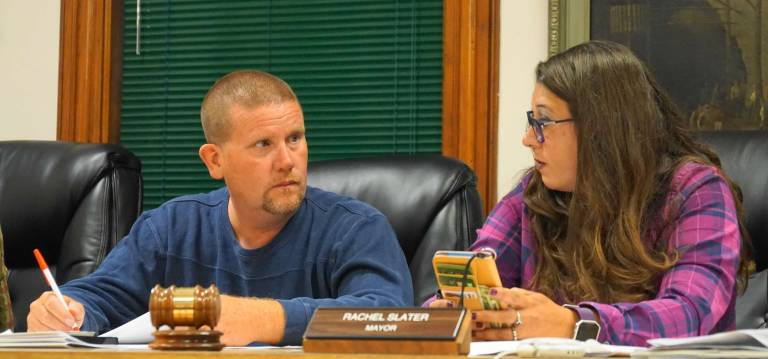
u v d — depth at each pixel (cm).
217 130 352
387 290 334
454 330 206
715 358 194
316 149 607
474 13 557
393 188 413
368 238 352
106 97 622
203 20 629
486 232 369
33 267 475
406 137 592
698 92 513
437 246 403
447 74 570
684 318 287
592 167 329
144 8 635
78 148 481
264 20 619
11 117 628
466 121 557
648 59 519
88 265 459
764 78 503
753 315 390
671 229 324
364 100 601
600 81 332
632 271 321
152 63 634
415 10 594
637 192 328
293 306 293
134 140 634
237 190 350
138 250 376
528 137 340
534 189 356
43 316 323
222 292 363
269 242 361
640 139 330
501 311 266
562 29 529
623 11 523
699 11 514
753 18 506
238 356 199
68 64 622
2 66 630
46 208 471
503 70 550
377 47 600
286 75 614
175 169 629
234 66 622
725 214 321
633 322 277
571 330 268
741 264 345
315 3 612
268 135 345
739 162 394
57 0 627
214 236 371
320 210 365
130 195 479
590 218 329
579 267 329
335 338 210
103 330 359
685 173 330
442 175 412
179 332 221
